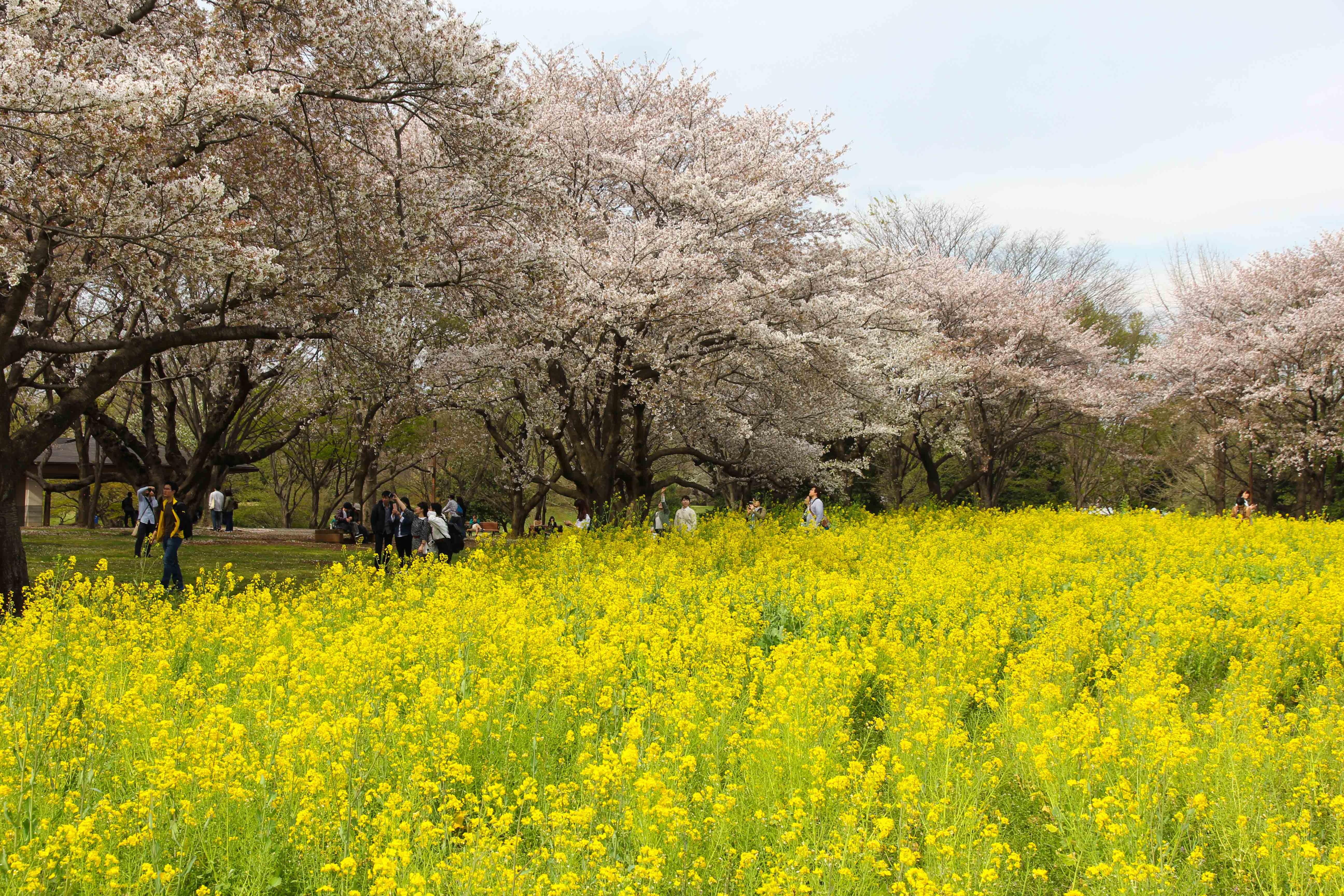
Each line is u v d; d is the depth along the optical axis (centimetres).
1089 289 3672
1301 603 834
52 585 833
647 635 706
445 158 1437
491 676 620
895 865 405
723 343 1852
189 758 438
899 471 3188
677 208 1950
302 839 405
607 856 401
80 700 567
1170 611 802
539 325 1530
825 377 1964
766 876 381
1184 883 394
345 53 1177
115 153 949
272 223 1292
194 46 1242
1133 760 488
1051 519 1870
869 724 611
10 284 968
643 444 1988
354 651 605
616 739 518
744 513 1959
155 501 1628
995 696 645
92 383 1084
